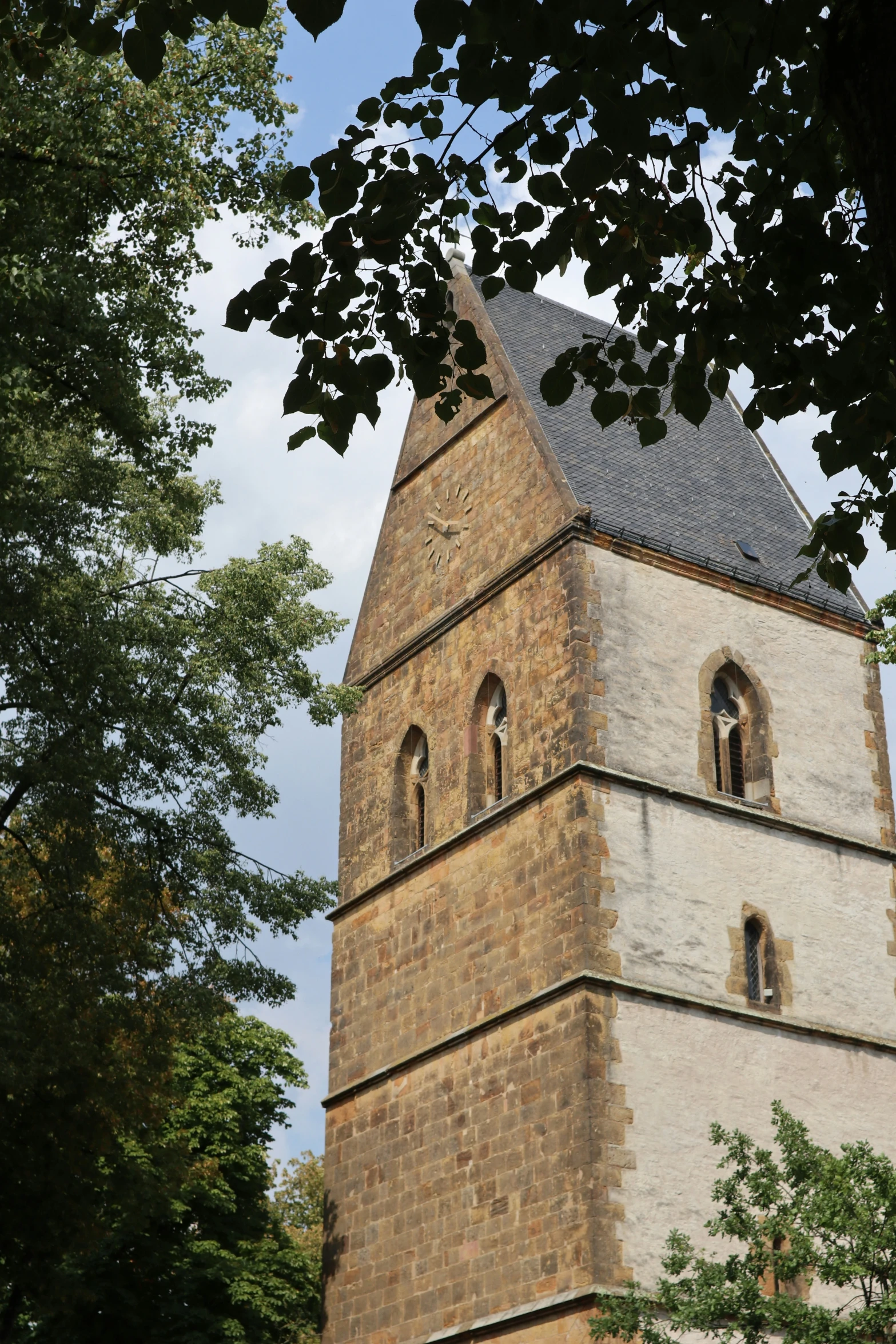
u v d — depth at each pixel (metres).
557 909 32.22
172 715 32.12
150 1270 41.06
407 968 36.22
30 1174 32.41
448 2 10.27
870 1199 24.20
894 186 6.88
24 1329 40.84
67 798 30.19
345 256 11.70
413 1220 33.75
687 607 36.00
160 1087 34.62
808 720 36.78
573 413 38.66
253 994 32.88
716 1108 31.31
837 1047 33.56
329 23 9.54
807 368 12.05
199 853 32.47
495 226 12.12
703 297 12.35
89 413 30.20
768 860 34.50
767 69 11.97
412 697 38.84
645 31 10.86
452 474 39.97
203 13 9.67
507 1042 32.50
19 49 14.73
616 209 11.92
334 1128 37.03
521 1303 30.23
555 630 34.62
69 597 30.98
